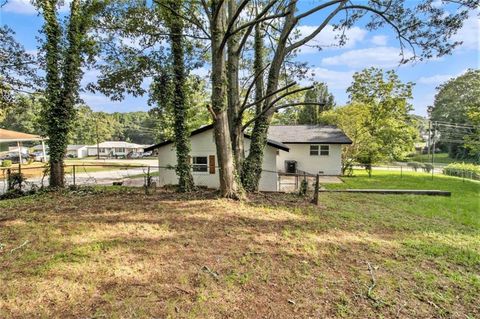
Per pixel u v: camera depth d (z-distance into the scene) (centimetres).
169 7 753
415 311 276
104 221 545
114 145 5309
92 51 976
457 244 473
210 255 392
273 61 874
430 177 1798
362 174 1950
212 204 698
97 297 282
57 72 998
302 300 289
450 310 280
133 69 983
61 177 1035
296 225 545
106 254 386
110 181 1536
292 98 1363
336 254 410
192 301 281
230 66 862
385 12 780
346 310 273
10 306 265
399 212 715
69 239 444
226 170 772
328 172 1828
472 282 337
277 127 2112
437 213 715
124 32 909
